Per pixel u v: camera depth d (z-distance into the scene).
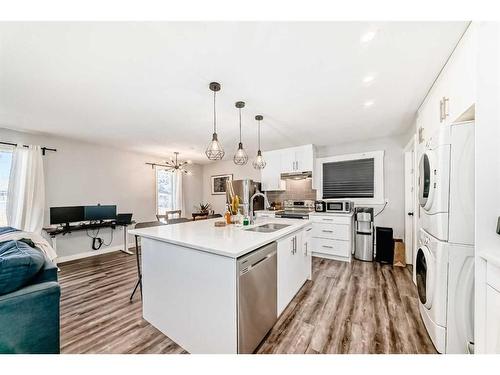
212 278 1.39
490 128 1.11
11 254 1.25
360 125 3.21
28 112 2.62
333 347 1.52
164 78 1.88
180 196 6.05
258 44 1.45
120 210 4.73
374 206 3.96
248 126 3.23
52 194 3.71
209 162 6.66
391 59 1.62
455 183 1.37
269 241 1.60
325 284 2.63
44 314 1.14
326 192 4.43
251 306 1.43
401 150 3.77
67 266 3.46
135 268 3.33
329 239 3.71
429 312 1.58
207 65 1.69
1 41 1.38
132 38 1.38
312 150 4.24
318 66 1.71
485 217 1.11
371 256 3.59
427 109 2.19
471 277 1.34
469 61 1.29
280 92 2.15
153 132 3.51
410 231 3.35
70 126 3.16
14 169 3.28
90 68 1.71
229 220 2.42
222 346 1.35
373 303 2.15
